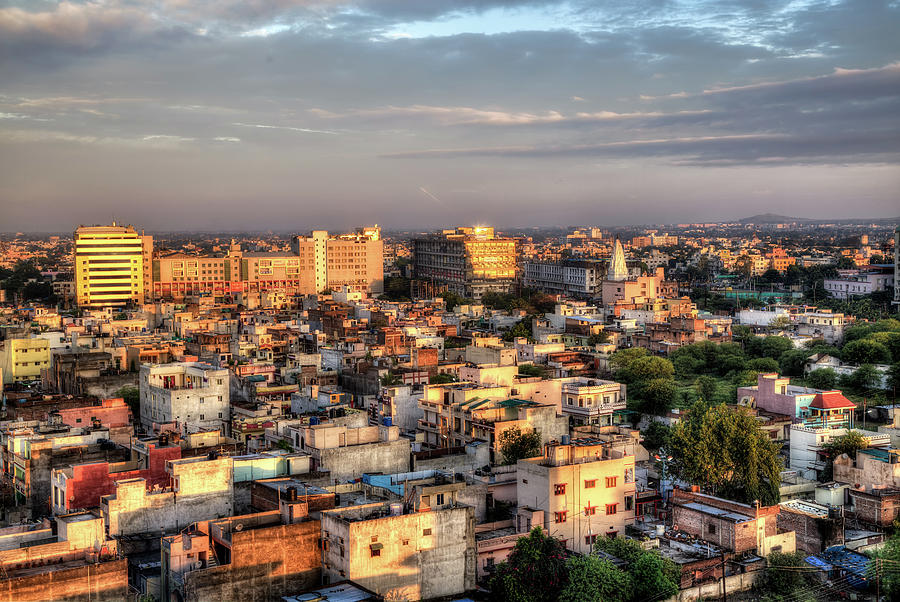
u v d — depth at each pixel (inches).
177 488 5748.0
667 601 5255.9
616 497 6171.3
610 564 5206.7
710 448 7086.6
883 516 6368.1
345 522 4805.6
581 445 6146.7
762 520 5895.7
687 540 5949.8
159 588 5004.9
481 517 5999.0
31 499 6771.7
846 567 5708.7
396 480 6107.3
